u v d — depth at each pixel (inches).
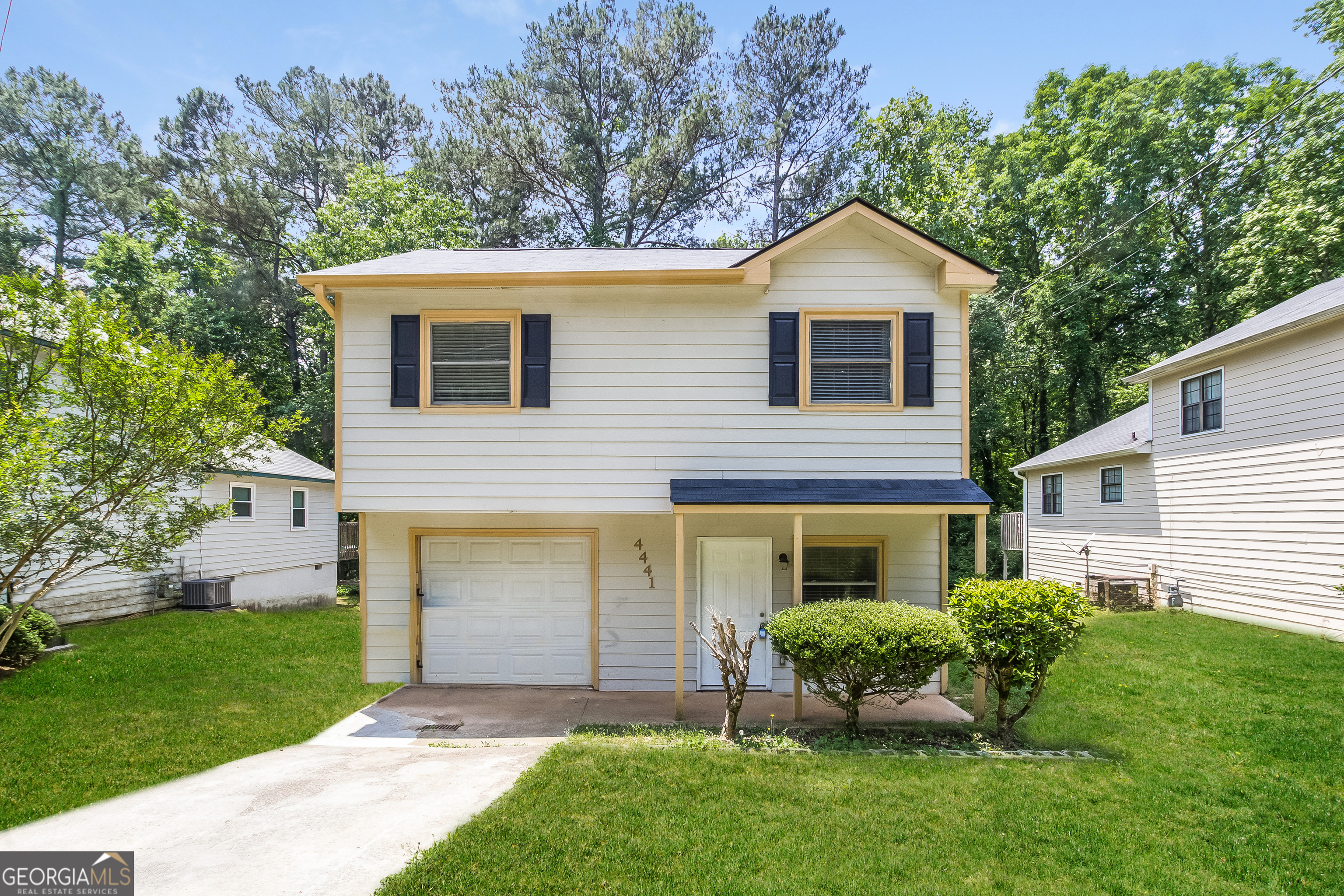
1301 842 162.7
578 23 946.7
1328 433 370.9
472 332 310.5
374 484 303.9
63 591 430.9
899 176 903.7
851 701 237.6
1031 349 935.0
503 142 938.1
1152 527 538.0
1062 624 230.5
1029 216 989.8
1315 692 276.8
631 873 145.0
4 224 1067.9
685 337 305.9
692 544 325.4
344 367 307.7
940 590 323.6
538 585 333.1
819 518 324.2
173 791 192.4
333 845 158.1
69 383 309.0
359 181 972.6
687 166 973.8
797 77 936.9
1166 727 248.2
